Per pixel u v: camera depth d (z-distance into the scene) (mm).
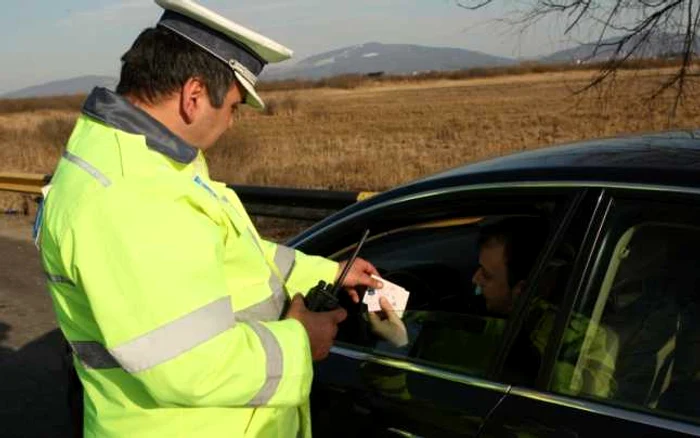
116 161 1684
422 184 2506
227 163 15352
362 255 2703
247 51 1836
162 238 1624
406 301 2602
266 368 1705
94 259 1615
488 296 2490
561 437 1857
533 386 1965
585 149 2303
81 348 1808
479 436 2010
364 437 2309
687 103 6055
